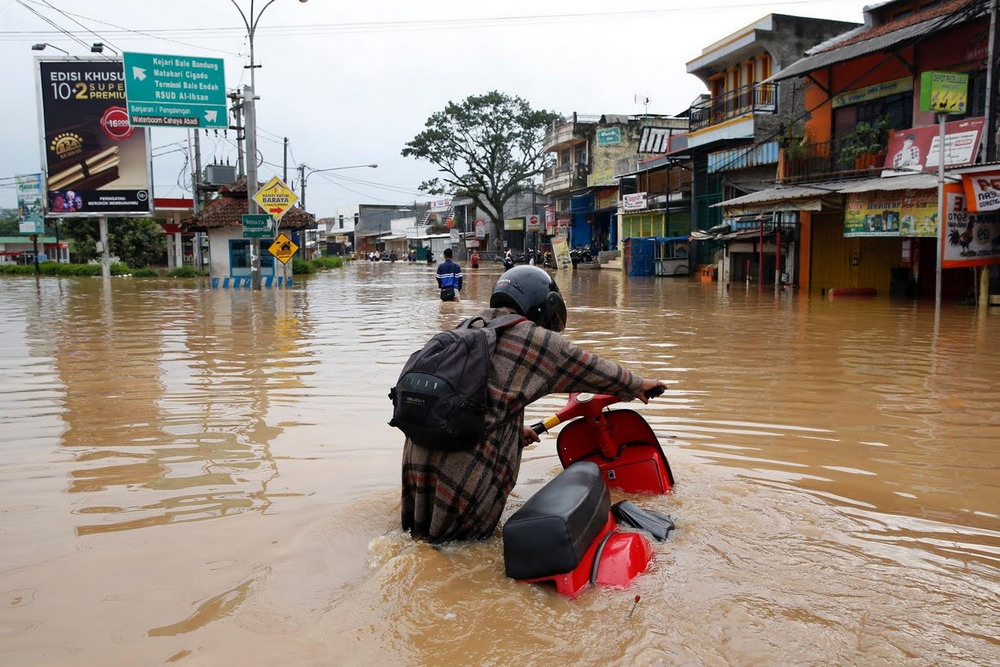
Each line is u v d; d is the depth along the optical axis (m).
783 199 19.92
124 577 3.00
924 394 6.69
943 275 18.59
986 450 4.83
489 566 3.06
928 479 4.21
